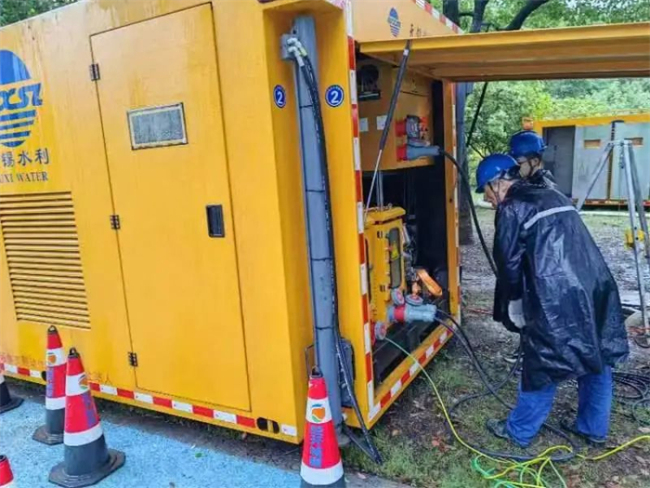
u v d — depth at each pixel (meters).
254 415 2.71
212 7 2.43
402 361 3.41
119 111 2.83
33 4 7.96
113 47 2.77
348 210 2.54
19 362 3.65
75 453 2.68
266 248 2.51
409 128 3.41
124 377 3.14
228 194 2.56
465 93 4.91
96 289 3.14
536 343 2.61
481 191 2.99
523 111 13.64
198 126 2.59
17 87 3.21
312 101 2.38
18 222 3.44
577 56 2.72
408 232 4.04
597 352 2.53
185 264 2.77
